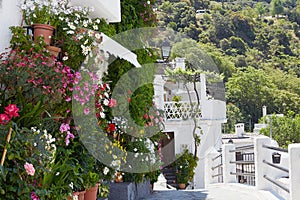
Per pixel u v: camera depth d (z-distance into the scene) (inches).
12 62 174.4
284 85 2075.5
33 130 154.5
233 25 2138.3
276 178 327.9
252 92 1893.5
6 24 202.8
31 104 162.9
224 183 409.7
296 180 229.8
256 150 328.5
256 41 2239.2
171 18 1502.2
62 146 194.4
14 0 210.8
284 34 2345.0
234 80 1898.4
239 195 339.9
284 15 2696.9
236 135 1148.5
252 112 1883.6
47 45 205.9
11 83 170.9
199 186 624.7
